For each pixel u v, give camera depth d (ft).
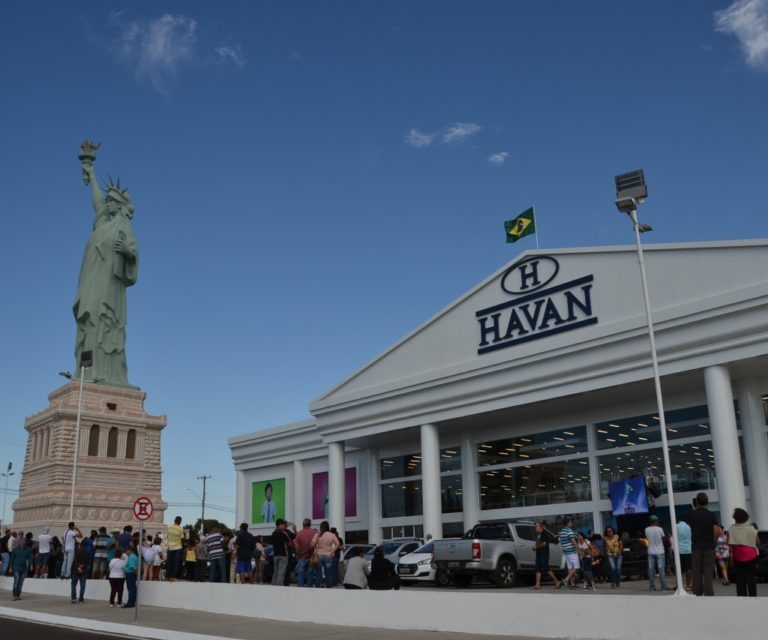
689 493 102.83
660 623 43.98
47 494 221.46
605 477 112.27
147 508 70.18
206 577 97.04
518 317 116.67
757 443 97.19
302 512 161.17
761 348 89.76
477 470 129.18
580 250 110.52
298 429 163.43
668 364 97.45
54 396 247.29
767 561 75.10
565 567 88.33
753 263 92.53
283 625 61.87
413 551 94.27
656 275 101.71
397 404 129.80
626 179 64.59
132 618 68.23
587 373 105.29
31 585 103.35
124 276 266.36
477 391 117.91
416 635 52.80
